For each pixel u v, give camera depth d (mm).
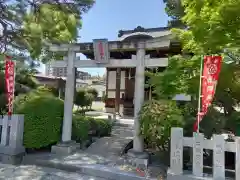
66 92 5820
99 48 5453
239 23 3764
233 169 4543
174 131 4039
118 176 4422
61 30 6047
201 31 4051
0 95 7008
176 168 3977
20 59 7723
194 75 4707
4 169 4836
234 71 4465
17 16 6129
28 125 5473
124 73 14297
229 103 4855
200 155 3881
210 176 3855
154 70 6695
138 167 4766
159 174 4418
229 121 4664
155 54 7465
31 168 4961
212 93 3908
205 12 3939
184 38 4922
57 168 4988
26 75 9055
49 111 5723
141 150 5074
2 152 5281
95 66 5637
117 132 8203
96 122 7297
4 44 6973
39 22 6062
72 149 5770
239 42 4035
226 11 3551
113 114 12469
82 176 4582
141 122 4848
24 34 6379
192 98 4961
